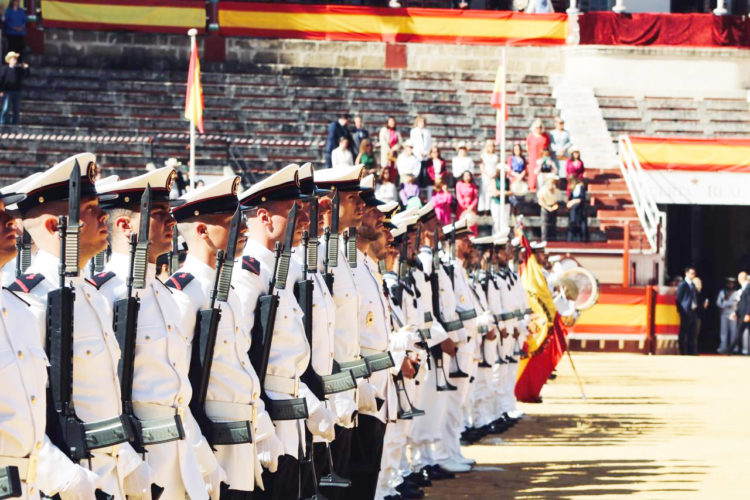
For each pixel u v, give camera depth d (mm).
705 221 64000
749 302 51062
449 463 20047
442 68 60375
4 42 55438
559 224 51531
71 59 56656
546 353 30812
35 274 8883
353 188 14422
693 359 47125
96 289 9344
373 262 16062
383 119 56469
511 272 28828
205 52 58406
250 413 10914
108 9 56875
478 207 50625
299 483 12102
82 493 8117
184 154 49250
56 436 8656
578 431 25625
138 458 9133
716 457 22156
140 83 55125
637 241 51562
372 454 15148
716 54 60625
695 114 59500
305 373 12766
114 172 48000
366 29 59594
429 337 18828
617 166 55594
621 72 60219
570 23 60594
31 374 7992
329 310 13172
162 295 10008
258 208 12250
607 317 49438
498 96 50156
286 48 59344
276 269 11664
